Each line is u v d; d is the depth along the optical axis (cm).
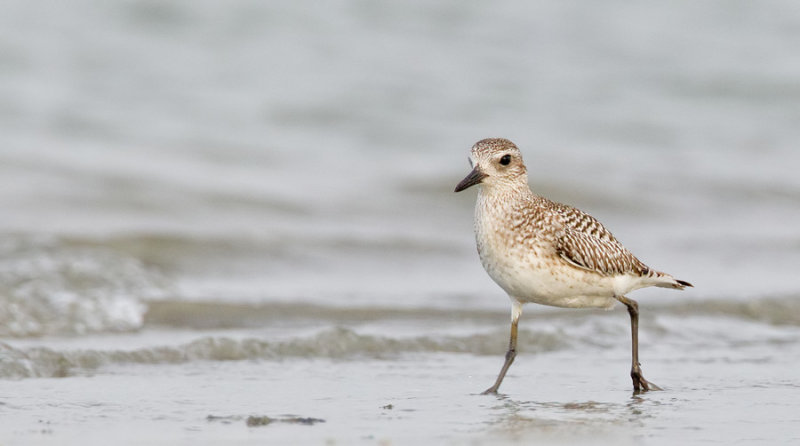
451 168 2378
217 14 3189
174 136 2459
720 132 2914
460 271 1625
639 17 3669
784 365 1089
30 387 933
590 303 943
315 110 2714
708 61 3338
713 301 1391
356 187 2188
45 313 1220
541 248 902
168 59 2948
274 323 1254
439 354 1127
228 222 1847
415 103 2831
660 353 1150
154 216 1844
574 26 3494
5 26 2938
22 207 1819
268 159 2378
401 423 819
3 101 2541
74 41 2942
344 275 1570
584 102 2991
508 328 1202
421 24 3350
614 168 2502
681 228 2050
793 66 3341
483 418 839
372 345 1134
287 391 939
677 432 798
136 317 1246
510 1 3566
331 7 3356
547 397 926
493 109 2878
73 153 2220
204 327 1223
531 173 2353
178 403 884
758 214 2208
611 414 858
